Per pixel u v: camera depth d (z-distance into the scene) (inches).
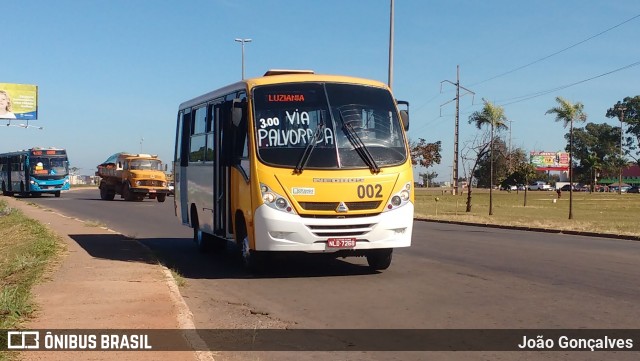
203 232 585.3
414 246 654.5
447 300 369.4
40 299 342.0
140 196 1728.6
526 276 453.4
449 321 319.0
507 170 2861.7
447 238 754.8
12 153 2174.0
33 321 293.1
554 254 587.5
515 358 258.1
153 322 294.0
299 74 458.9
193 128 594.9
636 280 435.5
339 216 414.9
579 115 1229.7
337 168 417.7
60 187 2036.2
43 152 2023.9
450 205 1836.9
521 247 650.2
